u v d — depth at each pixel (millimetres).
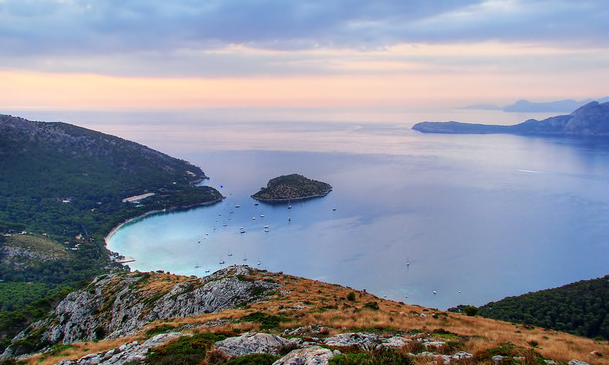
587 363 28812
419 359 27094
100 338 74500
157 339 36031
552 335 43312
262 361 26438
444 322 46250
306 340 32406
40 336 84000
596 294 131625
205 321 47750
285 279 75625
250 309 53750
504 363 26500
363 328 40719
